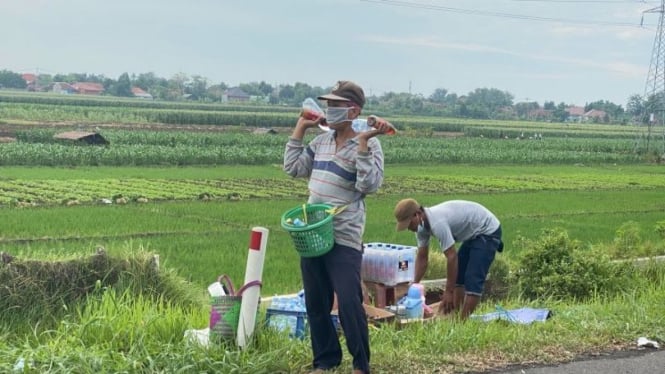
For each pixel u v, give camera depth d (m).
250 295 6.26
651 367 6.68
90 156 50.03
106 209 26.78
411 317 8.47
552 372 6.41
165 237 20.78
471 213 8.88
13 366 5.67
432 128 124.00
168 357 5.85
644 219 29.45
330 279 5.96
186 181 39.56
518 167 64.31
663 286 11.07
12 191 31.52
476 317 8.61
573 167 67.25
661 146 90.94
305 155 6.19
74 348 6.05
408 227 8.59
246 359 5.96
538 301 10.59
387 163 62.84
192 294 9.96
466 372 6.29
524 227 25.77
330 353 6.13
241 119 116.00
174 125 106.69
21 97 165.38
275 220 25.39
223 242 19.88
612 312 8.60
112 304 7.44
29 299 8.66
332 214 5.75
